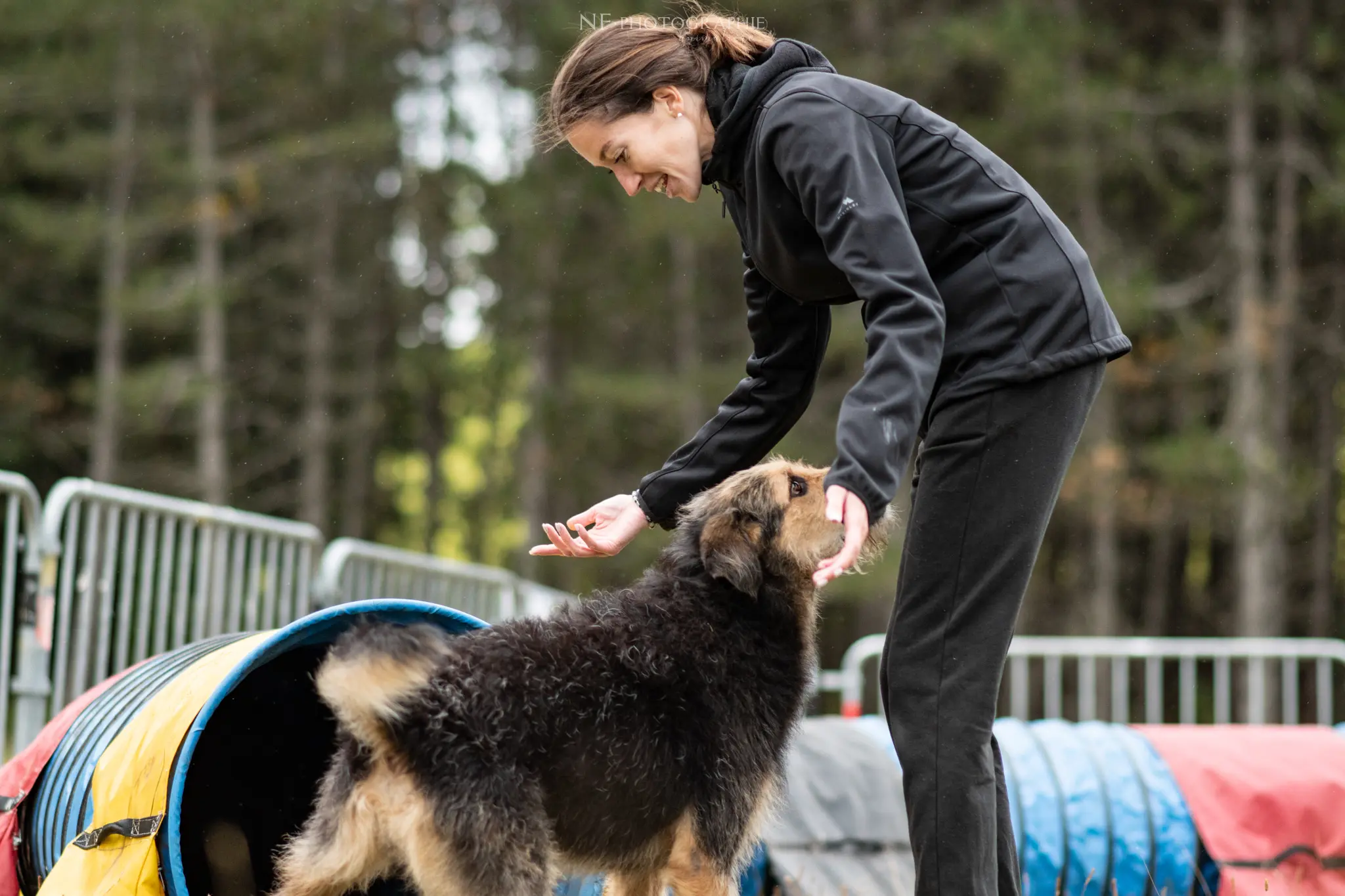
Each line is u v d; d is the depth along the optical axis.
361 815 3.14
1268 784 5.29
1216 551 21.11
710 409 18.83
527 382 22.50
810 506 3.66
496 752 3.09
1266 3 18.36
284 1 19.55
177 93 20.30
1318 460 19.67
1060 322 3.02
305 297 22.45
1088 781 5.32
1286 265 17.92
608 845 3.28
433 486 24.73
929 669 3.04
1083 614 19.48
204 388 18.94
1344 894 5.11
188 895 3.45
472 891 3.02
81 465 21.39
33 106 19.73
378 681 2.97
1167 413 19.31
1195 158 17.33
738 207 3.39
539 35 19.59
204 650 4.13
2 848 3.89
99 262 20.53
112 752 3.59
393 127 20.25
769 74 3.16
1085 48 17.91
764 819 3.54
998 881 3.21
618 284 21.08
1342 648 7.77
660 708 3.34
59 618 5.35
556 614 3.43
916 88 17.89
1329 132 18.02
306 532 6.84
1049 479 3.02
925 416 3.20
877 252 2.89
